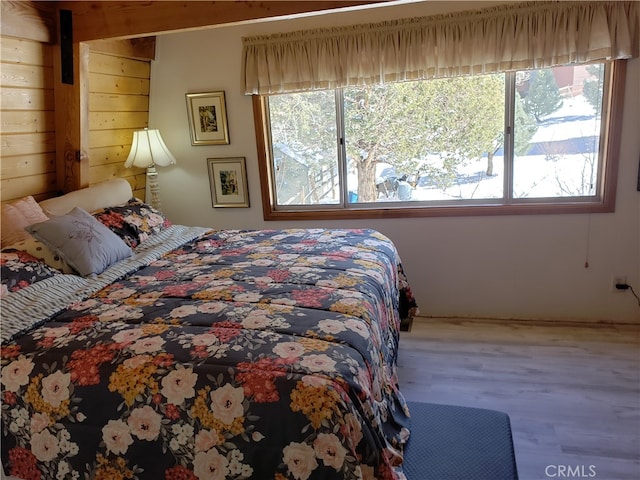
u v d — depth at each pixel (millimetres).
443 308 3723
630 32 3004
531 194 3479
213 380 1477
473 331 3428
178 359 1557
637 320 3406
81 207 3016
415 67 3342
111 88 3525
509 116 3387
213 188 4043
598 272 3412
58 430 1576
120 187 3379
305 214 3867
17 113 2857
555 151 3385
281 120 3838
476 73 3254
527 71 3301
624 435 2238
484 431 2250
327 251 2713
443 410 2436
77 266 2371
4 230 2568
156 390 1502
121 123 3730
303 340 1650
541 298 3537
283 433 1404
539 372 2812
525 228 3465
